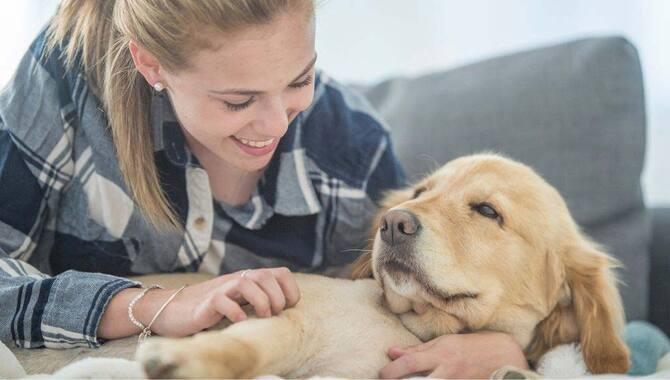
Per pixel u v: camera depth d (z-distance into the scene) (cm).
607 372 149
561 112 227
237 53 128
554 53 236
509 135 232
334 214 182
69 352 141
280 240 179
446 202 153
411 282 143
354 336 140
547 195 162
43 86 161
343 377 135
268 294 133
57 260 175
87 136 162
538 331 158
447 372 134
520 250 153
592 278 155
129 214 164
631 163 221
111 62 154
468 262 146
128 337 141
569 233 161
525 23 317
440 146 240
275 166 174
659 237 228
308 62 137
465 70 253
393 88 266
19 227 158
